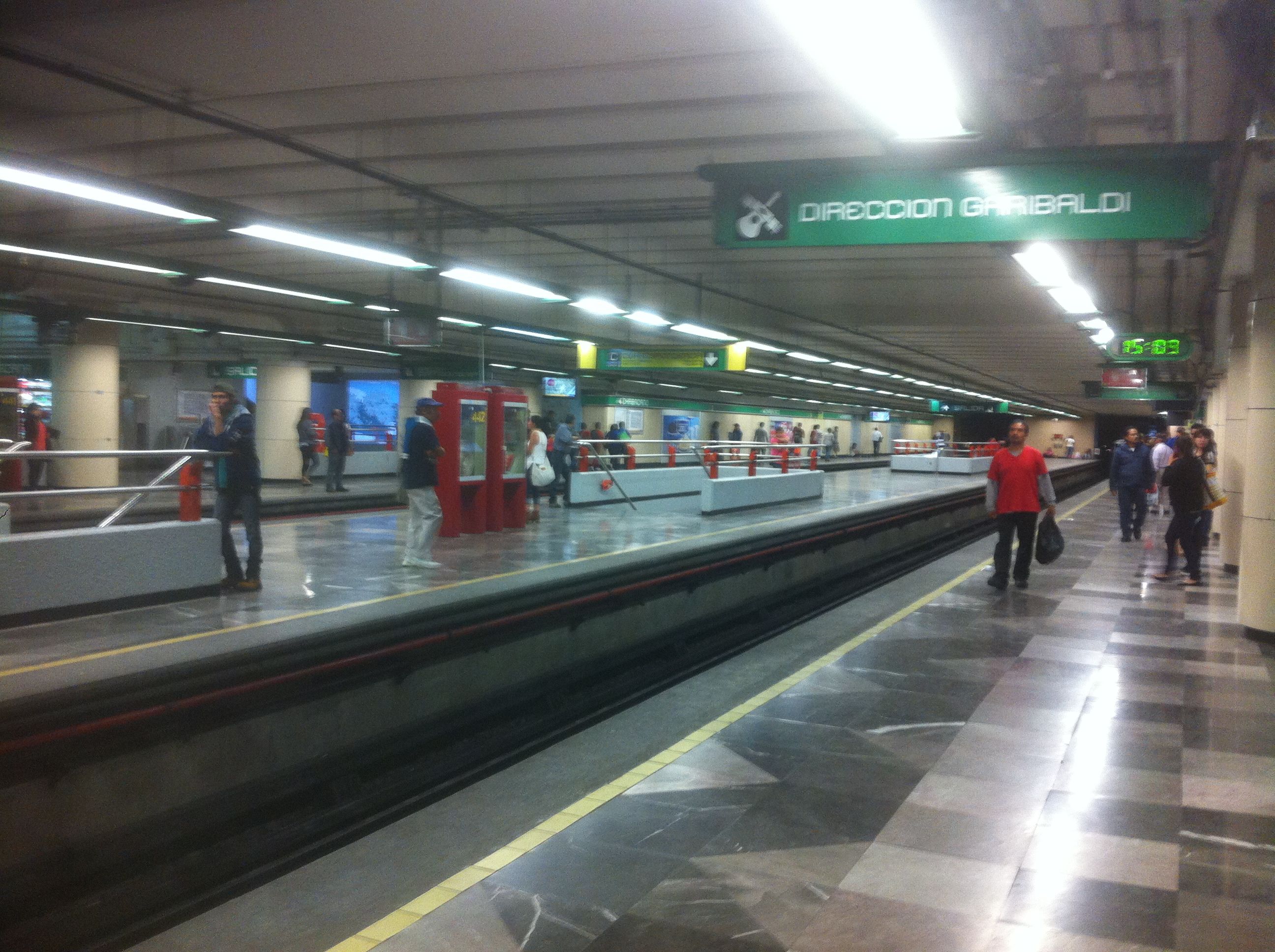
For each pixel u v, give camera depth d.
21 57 6.32
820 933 3.05
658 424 43.28
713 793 4.34
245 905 3.85
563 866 3.57
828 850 3.71
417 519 9.42
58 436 20.20
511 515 13.20
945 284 14.97
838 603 11.45
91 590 6.89
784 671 7.77
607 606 8.51
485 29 5.94
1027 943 2.98
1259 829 3.91
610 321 21.78
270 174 9.77
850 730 5.30
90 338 20.44
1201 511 10.69
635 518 14.98
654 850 3.71
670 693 7.14
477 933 3.07
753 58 6.26
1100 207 5.60
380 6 5.66
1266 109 4.96
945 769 4.66
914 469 31.92
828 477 29.19
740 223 6.24
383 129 8.08
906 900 3.28
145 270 11.06
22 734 4.11
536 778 5.29
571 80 6.81
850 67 4.56
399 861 4.22
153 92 7.27
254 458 8.00
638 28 5.86
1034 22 4.90
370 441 35.41
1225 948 2.95
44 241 9.48
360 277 16.53
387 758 6.20
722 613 10.48
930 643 7.56
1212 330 16.73
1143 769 4.65
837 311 17.92
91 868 4.36
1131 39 5.57
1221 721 5.45
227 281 11.72
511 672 7.41
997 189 5.76
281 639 5.93
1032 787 4.41
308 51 6.40
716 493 15.38
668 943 2.99
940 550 16.61
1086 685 6.25
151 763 4.75
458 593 7.95
